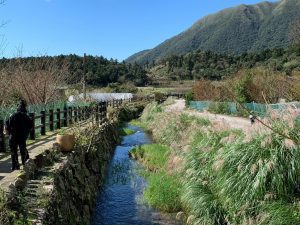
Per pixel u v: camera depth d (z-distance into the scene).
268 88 32.47
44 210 7.88
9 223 6.73
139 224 12.48
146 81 137.00
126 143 31.28
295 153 8.95
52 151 12.54
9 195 7.43
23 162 11.41
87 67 117.19
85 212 12.52
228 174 9.84
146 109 53.00
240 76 37.16
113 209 14.12
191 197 11.30
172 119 25.06
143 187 16.97
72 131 18.31
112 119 36.72
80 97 44.47
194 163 12.32
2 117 15.84
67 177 11.71
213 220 10.27
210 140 12.40
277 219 8.25
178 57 173.75
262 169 8.91
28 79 28.78
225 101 36.97
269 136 9.30
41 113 19.20
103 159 20.62
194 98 51.16
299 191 8.95
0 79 23.58
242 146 9.89
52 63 34.19
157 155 20.95
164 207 13.58
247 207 9.10
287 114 9.65
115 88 102.81
